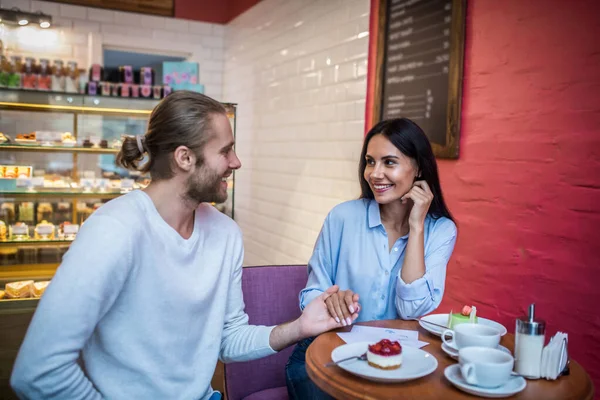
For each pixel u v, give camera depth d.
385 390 1.12
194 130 1.30
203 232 1.42
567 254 1.91
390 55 2.84
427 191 1.65
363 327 1.55
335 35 3.35
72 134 2.94
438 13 2.49
